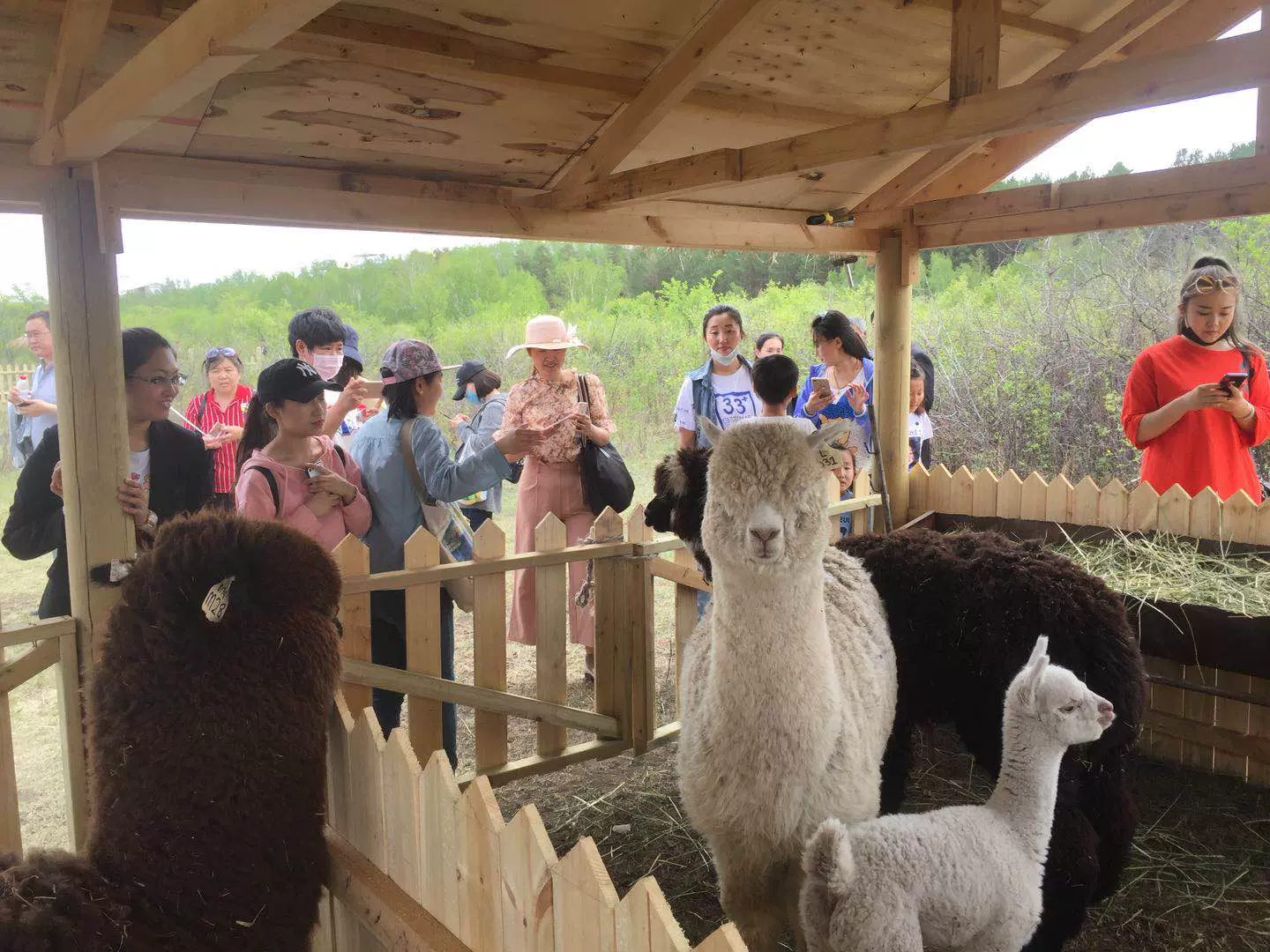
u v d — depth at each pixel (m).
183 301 27.80
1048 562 3.20
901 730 3.33
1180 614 3.78
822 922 2.15
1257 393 4.71
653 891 1.45
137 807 2.00
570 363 15.94
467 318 21.88
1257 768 4.12
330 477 3.56
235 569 2.14
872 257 5.80
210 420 6.34
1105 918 3.24
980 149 5.42
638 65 3.99
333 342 4.98
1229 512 4.34
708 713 2.40
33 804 4.32
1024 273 14.84
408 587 3.67
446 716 4.03
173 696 2.05
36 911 1.76
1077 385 10.35
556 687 4.29
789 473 2.22
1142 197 4.30
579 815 4.02
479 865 1.90
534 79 3.76
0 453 12.67
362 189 4.18
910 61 4.56
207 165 3.81
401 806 2.17
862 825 2.27
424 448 3.85
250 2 1.62
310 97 3.53
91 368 2.98
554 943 1.71
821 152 3.62
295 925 2.10
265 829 2.05
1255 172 3.89
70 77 2.74
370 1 3.28
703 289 20.17
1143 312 10.73
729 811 2.34
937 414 10.91
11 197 2.84
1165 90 2.77
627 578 4.49
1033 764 2.37
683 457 3.65
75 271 2.94
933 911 2.17
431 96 3.72
